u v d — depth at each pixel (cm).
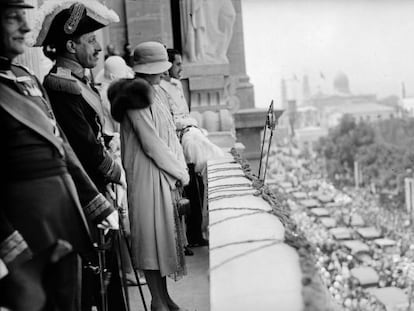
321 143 4453
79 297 313
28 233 284
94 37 401
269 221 308
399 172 3653
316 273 233
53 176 294
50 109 315
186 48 1116
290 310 214
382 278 2238
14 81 297
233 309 216
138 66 473
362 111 4212
